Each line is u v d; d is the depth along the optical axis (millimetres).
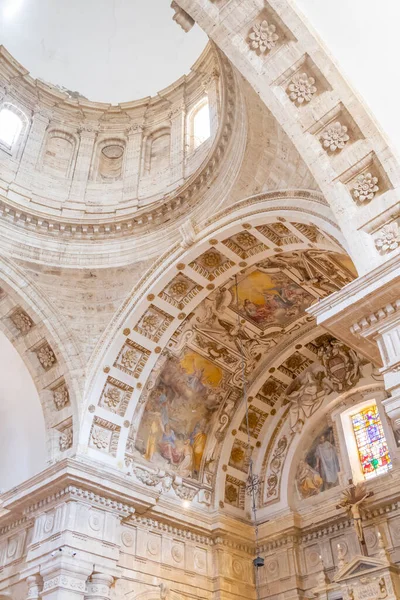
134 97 24031
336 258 16406
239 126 15773
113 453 17766
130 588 16172
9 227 18500
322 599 16500
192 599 17562
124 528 17031
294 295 18625
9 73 22266
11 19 22469
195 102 22516
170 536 18141
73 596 14703
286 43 11336
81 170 21922
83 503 16188
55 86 23500
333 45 10891
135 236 19141
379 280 9273
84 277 18828
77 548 15305
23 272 18156
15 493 17266
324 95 11094
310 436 20594
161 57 23812
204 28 12109
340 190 10922
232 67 14727
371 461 18781
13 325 18641
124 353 18328
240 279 18219
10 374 19391
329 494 19156
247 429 19734
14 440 19188
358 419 19781
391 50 10312
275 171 15102
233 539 19312
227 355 20031
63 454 17312
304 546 18984
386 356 9305
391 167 10320
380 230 10383
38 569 15422
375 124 10570
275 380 21109
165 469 19047
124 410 18344
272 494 20344
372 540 17219
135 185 21344
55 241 19062
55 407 18234
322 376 20781
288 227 15227
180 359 19312
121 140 23422
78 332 18344
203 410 20422
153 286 17797
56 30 23422
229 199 16734
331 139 11031
